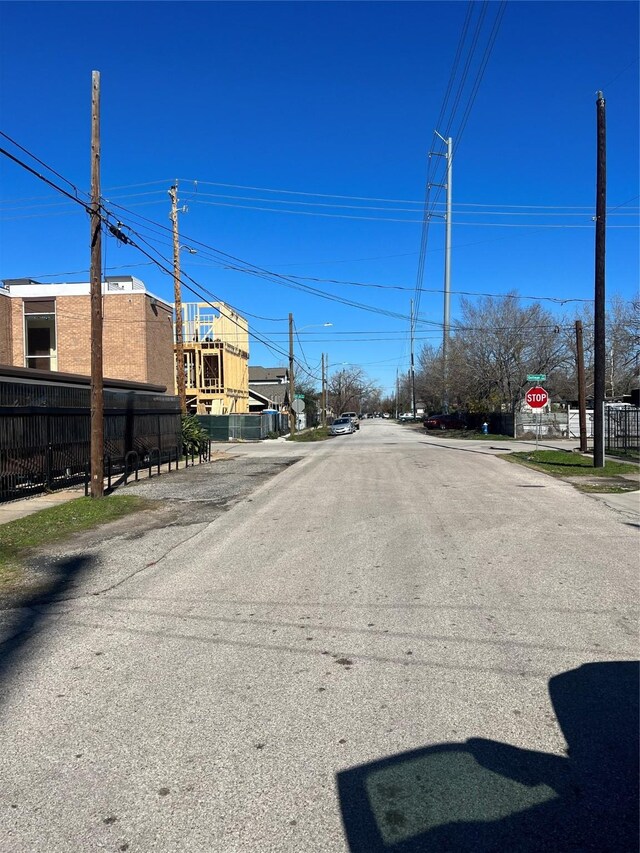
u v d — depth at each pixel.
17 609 5.80
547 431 38.22
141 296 30.47
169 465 19.67
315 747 3.31
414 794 2.89
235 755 3.25
